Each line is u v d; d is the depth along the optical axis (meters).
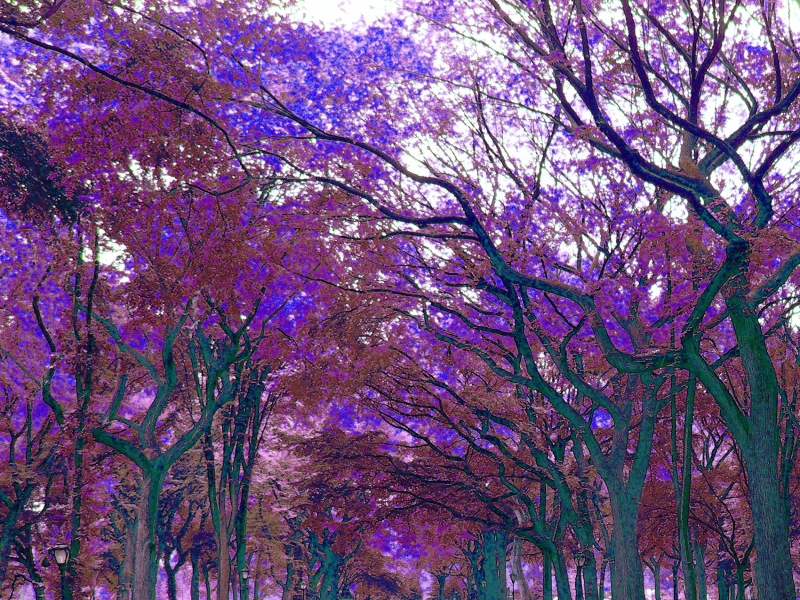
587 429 20.02
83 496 20.73
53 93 14.90
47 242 19.64
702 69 14.10
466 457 26.30
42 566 23.53
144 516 26.59
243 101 15.43
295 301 24.25
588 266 22.11
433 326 22.08
